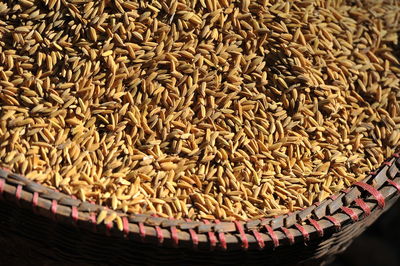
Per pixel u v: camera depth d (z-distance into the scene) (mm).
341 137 513
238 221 463
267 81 510
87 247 447
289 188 488
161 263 455
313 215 468
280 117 504
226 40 507
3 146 462
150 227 440
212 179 485
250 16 512
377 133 518
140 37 493
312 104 512
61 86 482
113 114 486
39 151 467
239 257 461
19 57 483
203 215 468
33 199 428
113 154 475
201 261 457
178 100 492
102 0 492
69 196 443
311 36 521
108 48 488
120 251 448
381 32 550
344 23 541
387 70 538
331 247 492
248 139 496
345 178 498
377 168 500
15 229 449
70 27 490
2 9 485
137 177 471
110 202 453
